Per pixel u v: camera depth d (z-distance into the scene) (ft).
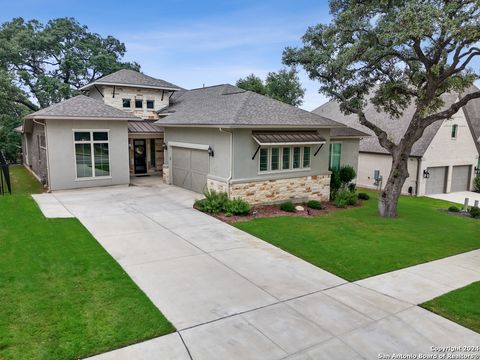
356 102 49.32
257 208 46.83
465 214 53.72
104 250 28.81
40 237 31.12
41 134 57.47
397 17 35.88
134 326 17.90
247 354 16.05
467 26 33.22
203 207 43.34
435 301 21.99
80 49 110.32
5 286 21.71
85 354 15.61
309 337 17.60
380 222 42.91
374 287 24.09
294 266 27.40
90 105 54.08
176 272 25.17
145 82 73.51
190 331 17.75
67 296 20.79
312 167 52.75
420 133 44.16
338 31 43.68
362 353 16.44
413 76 46.98
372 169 83.46
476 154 86.12
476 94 40.50
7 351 15.55
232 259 28.27
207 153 49.88
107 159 55.88
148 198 49.42
